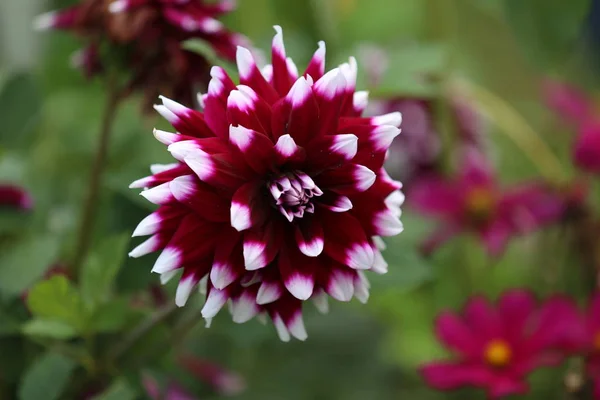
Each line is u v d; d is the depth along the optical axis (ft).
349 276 1.49
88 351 1.76
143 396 1.83
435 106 2.35
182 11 1.77
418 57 2.00
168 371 1.85
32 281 1.83
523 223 2.28
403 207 2.37
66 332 1.73
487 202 2.30
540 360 2.03
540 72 2.64
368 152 1.49
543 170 2.36
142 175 1.89
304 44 2.34
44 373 1.73
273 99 1.52
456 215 2.31
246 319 1.50
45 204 2.18
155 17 1.77
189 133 1.51
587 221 2.24
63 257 2.07
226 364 2.29
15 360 1.86
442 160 2.38
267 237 1.46
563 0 2.11
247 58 1.52
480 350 2.06
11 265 1.85
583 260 2.24
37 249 1.86
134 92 1.83
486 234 2.29
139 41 1.78
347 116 1.54
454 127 2.38
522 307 2.09
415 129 2.34
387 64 1.99
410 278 1.83
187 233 1.46
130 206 1.92
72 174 2.41
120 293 1.90
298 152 1.45
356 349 2.39
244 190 1.45
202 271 1.49
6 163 2.01
